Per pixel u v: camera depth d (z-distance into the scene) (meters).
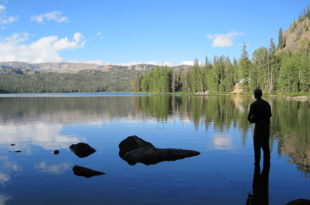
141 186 5.68
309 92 66.25
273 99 49.16
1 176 6.55
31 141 11.52
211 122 17.28
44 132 14.05
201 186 5.64
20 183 6.01
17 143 11.07
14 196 5.23
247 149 9.37
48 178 6.35
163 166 7.23
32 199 5.08
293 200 4.58
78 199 5.03
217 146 9.95
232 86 102.12
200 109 28.25
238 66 97.44
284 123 15.86
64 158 8.40
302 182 5.86
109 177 6.34
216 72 105.75
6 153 9.17
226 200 4.90
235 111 25.33
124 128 15.29
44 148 10.02
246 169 6.89
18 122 18.44
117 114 23.78
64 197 5.14
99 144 10.78
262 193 5.23
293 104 33.47
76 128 15.44
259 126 7.13
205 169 6.92
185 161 7.75
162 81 122.12
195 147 9.81
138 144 9.49
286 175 6.35
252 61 89.19
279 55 90.69
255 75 86.25
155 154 8.08
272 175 6.36
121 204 4.76
